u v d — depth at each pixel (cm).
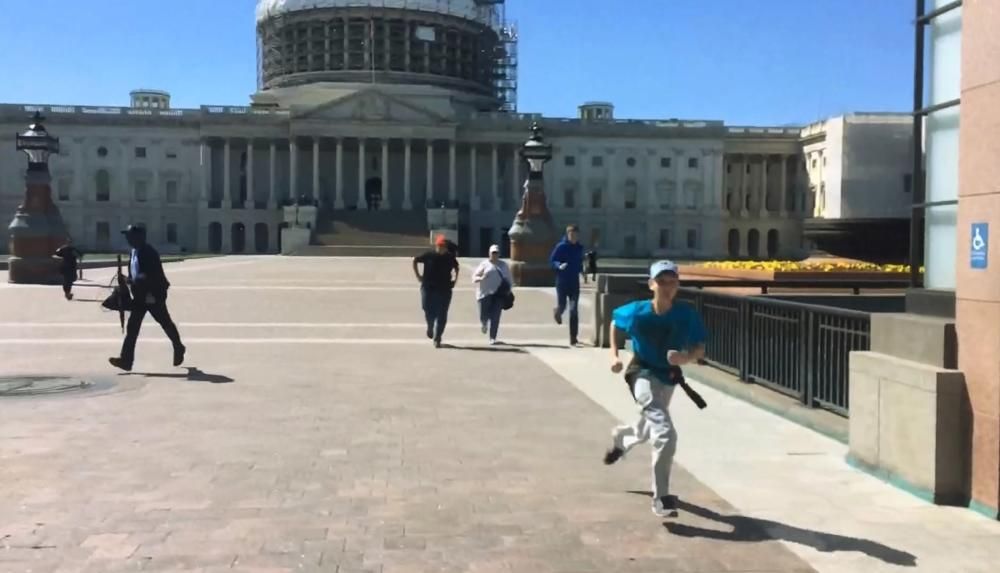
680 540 733
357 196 12912
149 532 737
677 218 12738
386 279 4853
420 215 11644
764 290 2002
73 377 1536
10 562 667
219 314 2748
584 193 12706
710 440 1102
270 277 4991
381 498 841
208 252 11988
